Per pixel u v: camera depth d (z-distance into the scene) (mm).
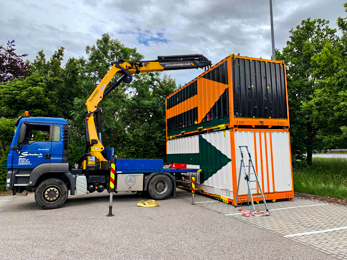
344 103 9516
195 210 7281
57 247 4266
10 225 5664
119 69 9961
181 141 11828
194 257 3879
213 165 9016
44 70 20672
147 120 18969
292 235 4988
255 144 8141
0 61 19547
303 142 15289
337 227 5516
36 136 7711
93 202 8695
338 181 10344
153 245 4387
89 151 9359
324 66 12078
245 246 4367
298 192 9891
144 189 8969
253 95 8312
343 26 12023
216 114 8789
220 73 8555
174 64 10445
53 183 7602
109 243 4473
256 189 7977
